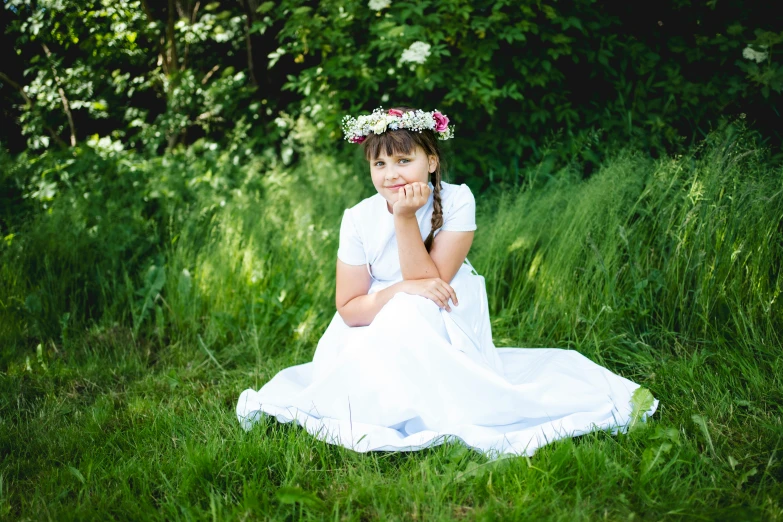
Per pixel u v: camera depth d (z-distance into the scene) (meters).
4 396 2.64
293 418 2.24
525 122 4.38
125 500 1.86
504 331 3.16
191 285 3.43
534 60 4.31
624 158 3.65
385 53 4.12
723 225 2.91
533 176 4.16
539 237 3.46
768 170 3.13
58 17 5.90
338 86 4.67
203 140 5.74
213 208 4.17
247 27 5.73
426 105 4.56
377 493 1.83
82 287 3.57
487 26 4.08
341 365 2.15
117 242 3.70
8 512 1.84
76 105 6.16
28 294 3.43
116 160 4.91
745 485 1.83
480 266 3.44
